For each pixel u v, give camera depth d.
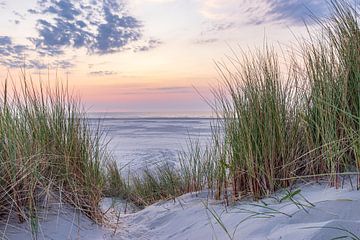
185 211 3.27
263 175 2.80
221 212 2.83
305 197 2.34
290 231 1.86
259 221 2.21
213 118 3.37
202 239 2.41
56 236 2.54
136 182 6.52
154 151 12.84
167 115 91.44
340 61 2.67
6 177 2.51
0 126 2.60
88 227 2.91
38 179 2.68
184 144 14.88
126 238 2.89
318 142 2.68
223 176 3.25
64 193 2.99
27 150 2.73
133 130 27.73
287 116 2.96
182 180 5.00
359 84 2.43
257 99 2.97
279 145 2.85
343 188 2.25
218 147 3.34
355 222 1.72
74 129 3.21
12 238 2.34
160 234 2.89
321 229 1.72
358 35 2.61
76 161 3.16
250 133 2.90
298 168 2.72
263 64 3.06
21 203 2.55
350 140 2.38
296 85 2.97
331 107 2.55
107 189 5.82
